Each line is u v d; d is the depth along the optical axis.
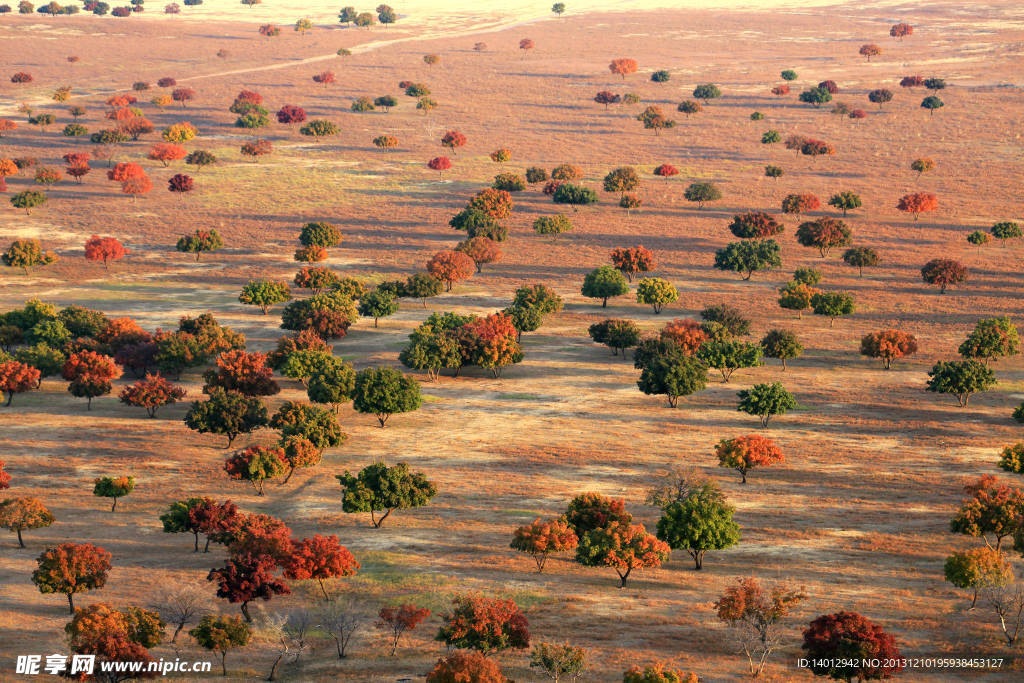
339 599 121.81
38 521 147.75
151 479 179.88
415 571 135.75
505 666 105.50
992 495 150.62
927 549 144.25
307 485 177.12
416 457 192.12
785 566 137.88
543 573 136.25
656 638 111.56
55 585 118.44
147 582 130.38
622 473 182.00
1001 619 113.44
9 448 195.75
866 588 128.38
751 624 107.31
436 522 158.25
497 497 169.88
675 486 166.50
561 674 100.19
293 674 103.12
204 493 172.75
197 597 118.50
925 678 99.81
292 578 124.88
